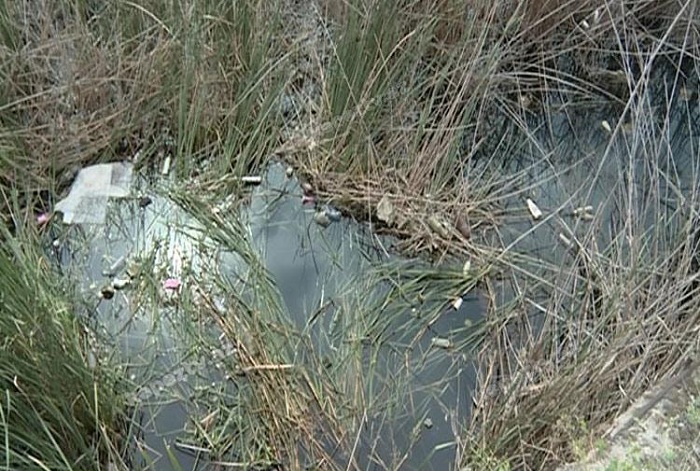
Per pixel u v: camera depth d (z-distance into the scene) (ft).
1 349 5.40
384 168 7.88
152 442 6.14
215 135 8.06
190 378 6.48
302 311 7.02
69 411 5.68
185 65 7.73
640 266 6.82
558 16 9.03
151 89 7.93
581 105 9.02
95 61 7.86
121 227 7.54
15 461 5.36
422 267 7.41
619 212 7.56
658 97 9.07
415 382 6.59
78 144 7.78
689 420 5.77
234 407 6.30
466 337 6.90
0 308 5.58
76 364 5.78
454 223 7.68
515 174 8.21
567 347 6.54
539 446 5.84
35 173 7.59
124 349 6.63
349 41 7.88
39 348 5.60
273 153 8.09
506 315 6.98
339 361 6.60
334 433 6.18
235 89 8.11
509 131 8.66
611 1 8.76
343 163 7.88
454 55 8.14
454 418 6.36
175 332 6.75
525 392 6.12
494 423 6.04
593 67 9.27
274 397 6.31
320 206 7.83
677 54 9.24
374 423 6.30
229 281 7.11
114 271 7.22
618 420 5.83
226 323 6.76
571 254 7.48
